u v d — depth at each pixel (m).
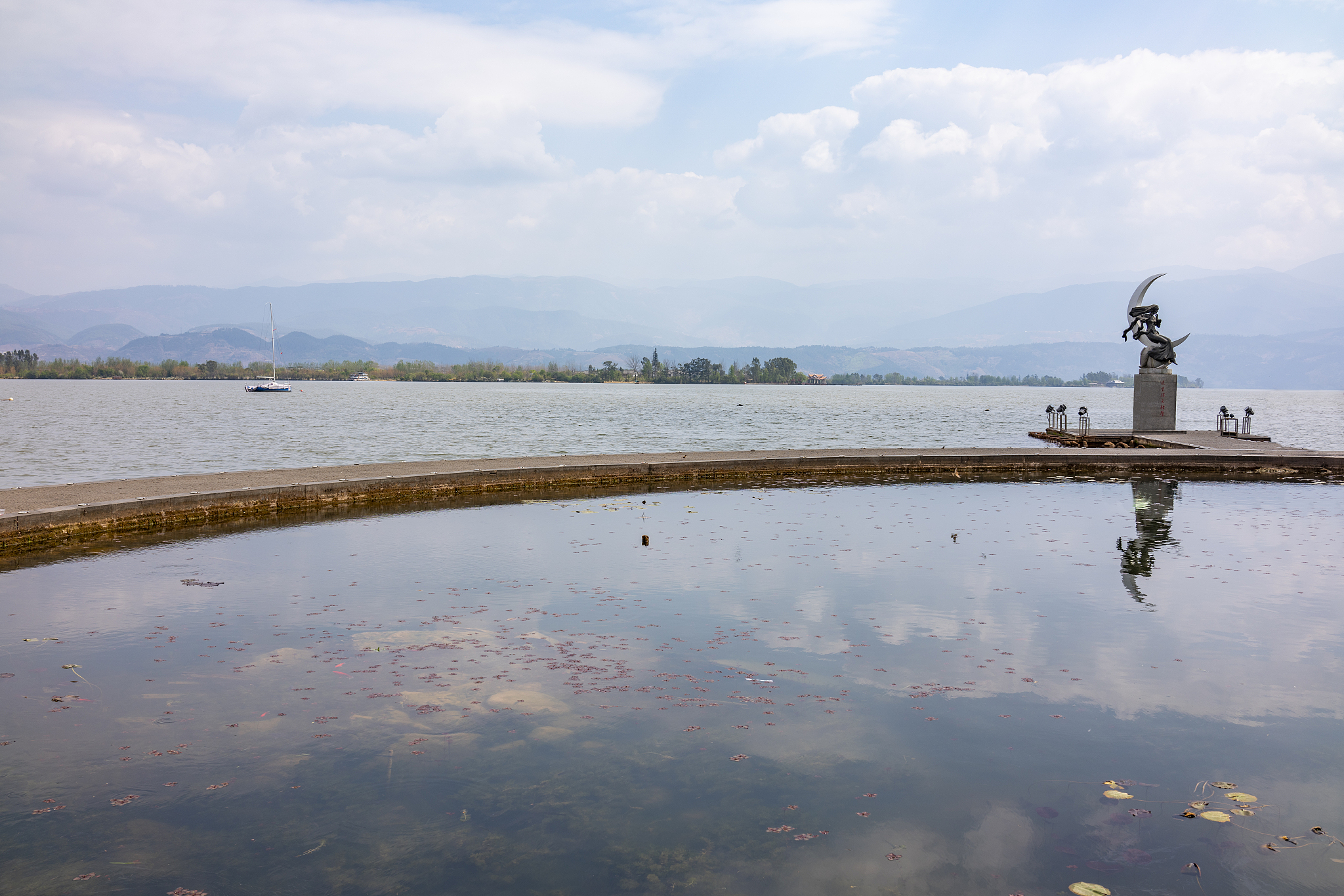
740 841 4.88
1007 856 4.70
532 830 5.00
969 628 9.15
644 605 10.09
